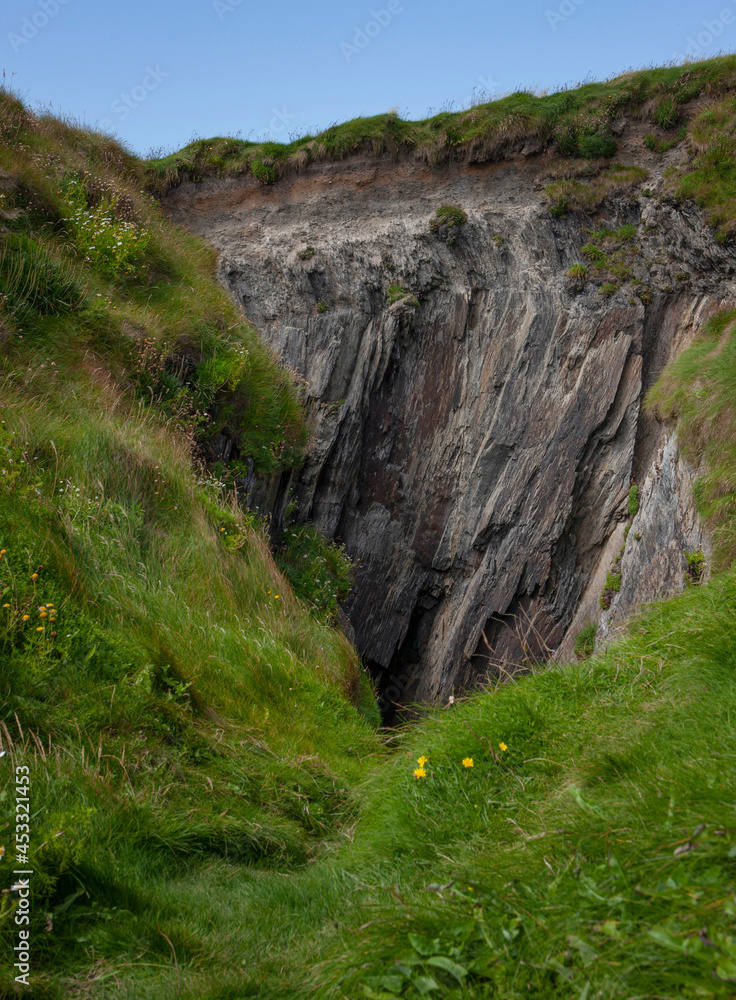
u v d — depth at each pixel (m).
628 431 11.50
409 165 13.99
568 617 11.55
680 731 2.83
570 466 11.63
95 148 12.97
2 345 6.48
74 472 5.48
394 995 1.79
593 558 11.60
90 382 6.86
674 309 12.00
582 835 2.21
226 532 6.66
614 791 2.53
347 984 1.91
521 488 11.88
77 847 2.57
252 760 4.11
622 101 13.17
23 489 4.73
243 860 3.36
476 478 12.18
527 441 11.94
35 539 4.36
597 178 13.05
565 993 1.60
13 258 7.27
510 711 3.62
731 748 2.49
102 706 3.68
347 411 12.12
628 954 1.56
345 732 5.21
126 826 3.00
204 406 8.30
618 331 11.79
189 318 9.03
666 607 4.53
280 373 10.13
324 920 2.68
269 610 6.20
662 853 1.86
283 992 2.12
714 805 2.02
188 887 2.90
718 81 12.73
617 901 1.71
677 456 8.97
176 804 3.44
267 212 13.97
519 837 2.59
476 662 11.93
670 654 3.72
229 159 14.55
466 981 1.77
